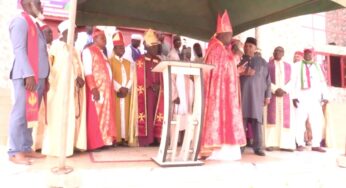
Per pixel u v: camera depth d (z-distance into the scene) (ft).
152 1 19.04
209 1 20.24
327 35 38.88
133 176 10.21
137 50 21.06
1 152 14.64
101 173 10.39
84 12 17.87
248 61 16.39
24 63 11.82
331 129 21.21
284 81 18.85
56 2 26.02
